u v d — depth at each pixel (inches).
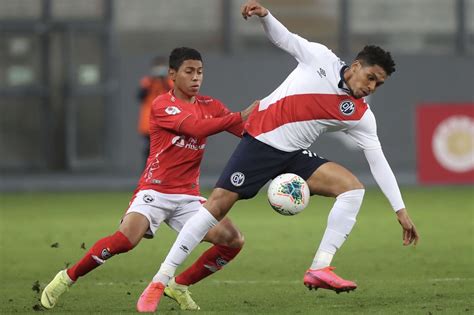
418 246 1770.4
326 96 1079.6
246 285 1362.0
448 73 3607.3
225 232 1127.0
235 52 3567.9
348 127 1098.7
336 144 3479.3
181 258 1096.2
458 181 2861.7
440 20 3673.7
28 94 3506.4
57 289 1133.1
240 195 1100.5
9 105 3508.9
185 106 1128.8
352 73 1066.7
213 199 1099.3
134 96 3437.5
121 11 3513.8
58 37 3496.6
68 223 2165.4
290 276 1449.3
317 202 2620.6
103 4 3501.5
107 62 3494.1
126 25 3518.7
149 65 3432.6
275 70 3508.9
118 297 1257.4
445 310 1119.6
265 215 2314.2
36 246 1811.0
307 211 2400.3
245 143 1104.2
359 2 3619.6
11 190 3034.0
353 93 1072.8
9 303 1211.9
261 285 1360.7
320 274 1093.8
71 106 3499.0
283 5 3580.2
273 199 1095.0
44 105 3513.8
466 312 1103.0
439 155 2859.3
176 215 1147.3
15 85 3501.5
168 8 3538.4
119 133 3442.4
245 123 1115.3
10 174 3494.1
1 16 3476.9
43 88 3503.9
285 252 1713.8
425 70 3585.1
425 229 2017.7
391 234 1941.4
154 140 1135.6
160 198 1127.0
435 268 1509.6
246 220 2212.1
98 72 3499.0
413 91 3582.7
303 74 1087.6
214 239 1129.4
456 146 2861.7
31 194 2906.0
